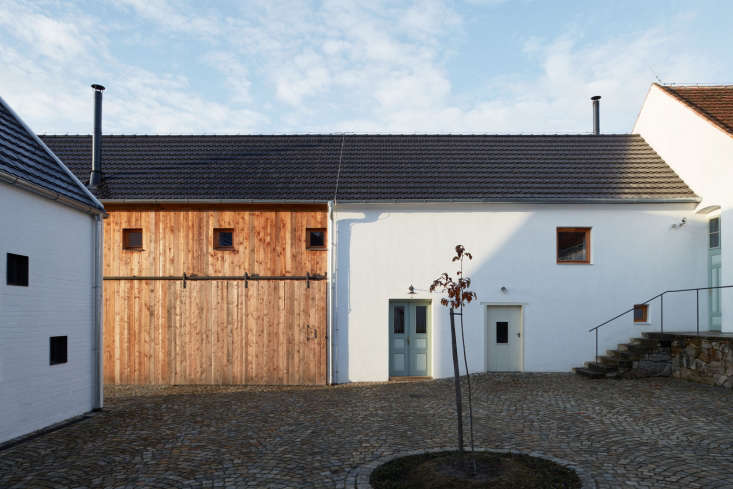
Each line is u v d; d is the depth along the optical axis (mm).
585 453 6199
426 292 12398
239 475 5633
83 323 8883
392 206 12453
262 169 14078
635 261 12492
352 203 12266
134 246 12539
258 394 10664
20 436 7211
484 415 8328
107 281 12281
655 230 12531
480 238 12516
